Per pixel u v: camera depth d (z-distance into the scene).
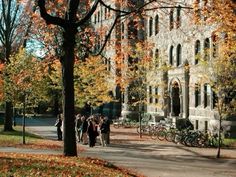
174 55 51.97
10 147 28.89
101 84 44.69
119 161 23.39
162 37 55.09
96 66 44.22
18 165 15.45
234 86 28.48
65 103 19.61
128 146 33.19
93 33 24.06
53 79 44.41
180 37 50.28
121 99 67.44
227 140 37.00
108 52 44.66
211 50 29.78
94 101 45.75
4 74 34.97
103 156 25.58
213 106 42.59
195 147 33.19
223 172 21.08
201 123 45.09
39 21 25.03
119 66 24.09
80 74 44.47
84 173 15.38
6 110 46.41
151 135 42.84
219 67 28.41
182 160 25.39
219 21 19.62
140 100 43.44
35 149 27.56
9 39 45.94
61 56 19.75
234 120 39.62
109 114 70.50
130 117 61.06
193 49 47.19
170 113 53.19
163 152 29.34
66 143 19.97
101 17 41.00
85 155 25.52
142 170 20.47
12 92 34.25
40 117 83.75
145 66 41.84
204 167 22.67
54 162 17.16
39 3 18.08
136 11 20.34
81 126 35.91
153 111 57.41
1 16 46.03
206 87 44.56
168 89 53.06
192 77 47.62
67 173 14.88
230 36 22.59
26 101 35.16
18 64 35.47
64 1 22.69
